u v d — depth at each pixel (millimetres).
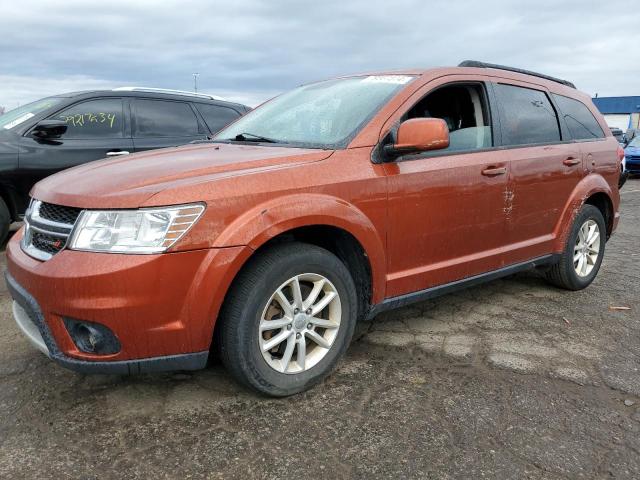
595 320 3869
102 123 6035
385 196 2914
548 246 4125
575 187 4285
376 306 3010
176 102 6672
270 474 2111
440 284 3328
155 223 2236
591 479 2104
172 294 2273
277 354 2703
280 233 2525
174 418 2490
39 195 2664
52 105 5848
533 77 4258
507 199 3629
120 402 2625
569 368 3070
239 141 3459
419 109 3305
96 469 2129
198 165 2656
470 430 2420
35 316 2352
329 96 3555
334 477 2096
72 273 2195
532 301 4273
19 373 2912
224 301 2473
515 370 3031
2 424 2432
